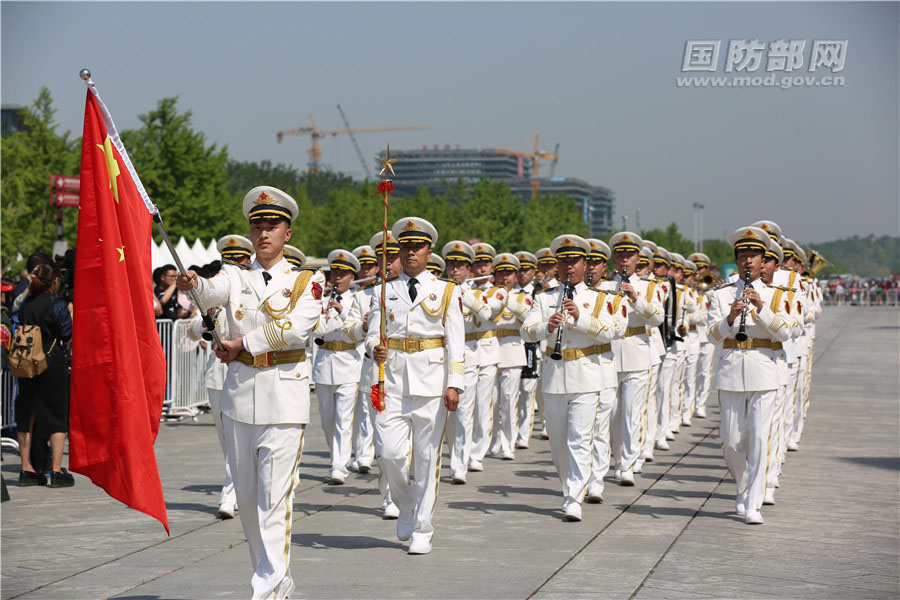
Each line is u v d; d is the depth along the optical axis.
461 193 67.50
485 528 8.93
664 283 13.02
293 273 6.67
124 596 6.79
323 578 7.25
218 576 7.27
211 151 48.41
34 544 8.27
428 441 8.13
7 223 41.84
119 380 6.22
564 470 9.78
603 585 7.04
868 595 6.88
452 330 8.20
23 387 11.02
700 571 7.45
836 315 60.06
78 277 6.29
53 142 44.47
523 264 13.92
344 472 11.21
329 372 11.26
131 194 6.42
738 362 9.41
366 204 61.94
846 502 10.16
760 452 9.26
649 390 12.87
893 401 19.53
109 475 6.25
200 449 13.62
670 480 11.48
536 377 13.59
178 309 16.80
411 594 6.83
